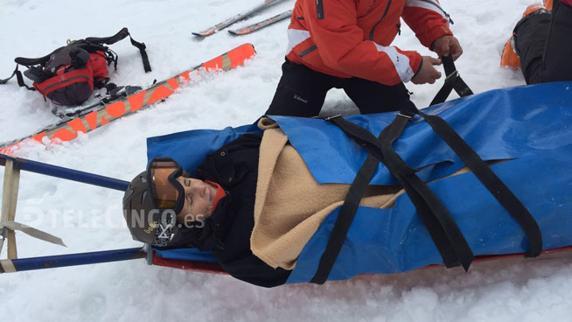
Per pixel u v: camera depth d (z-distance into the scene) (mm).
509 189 1438
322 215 1461
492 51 2594
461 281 1638
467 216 1446
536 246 1474
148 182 1632
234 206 1667
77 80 2924
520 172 1450
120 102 2850
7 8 4707
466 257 1451
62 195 2361
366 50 1897
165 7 4148
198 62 3230
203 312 1761
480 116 1627
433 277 1676
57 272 1979
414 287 1642
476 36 2727
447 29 2164
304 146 1654
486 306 1521
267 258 1495
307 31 2090
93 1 4555
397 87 2160
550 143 1493
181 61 3281
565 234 1498
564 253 1616
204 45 3402
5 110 3141
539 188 1442
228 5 3941
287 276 1592
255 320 1712
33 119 3004
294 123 1746
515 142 1517
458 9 3002
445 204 1452
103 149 2609
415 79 2020
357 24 2008
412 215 1447
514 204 1426
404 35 2938
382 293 1666
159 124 2701
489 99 1677
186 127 2639
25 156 2619
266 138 1729
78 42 3189
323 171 1575
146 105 2830
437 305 1578
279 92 2242
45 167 1703
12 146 2654
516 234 1466
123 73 3283
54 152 2635
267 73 2893
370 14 1987
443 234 1453
